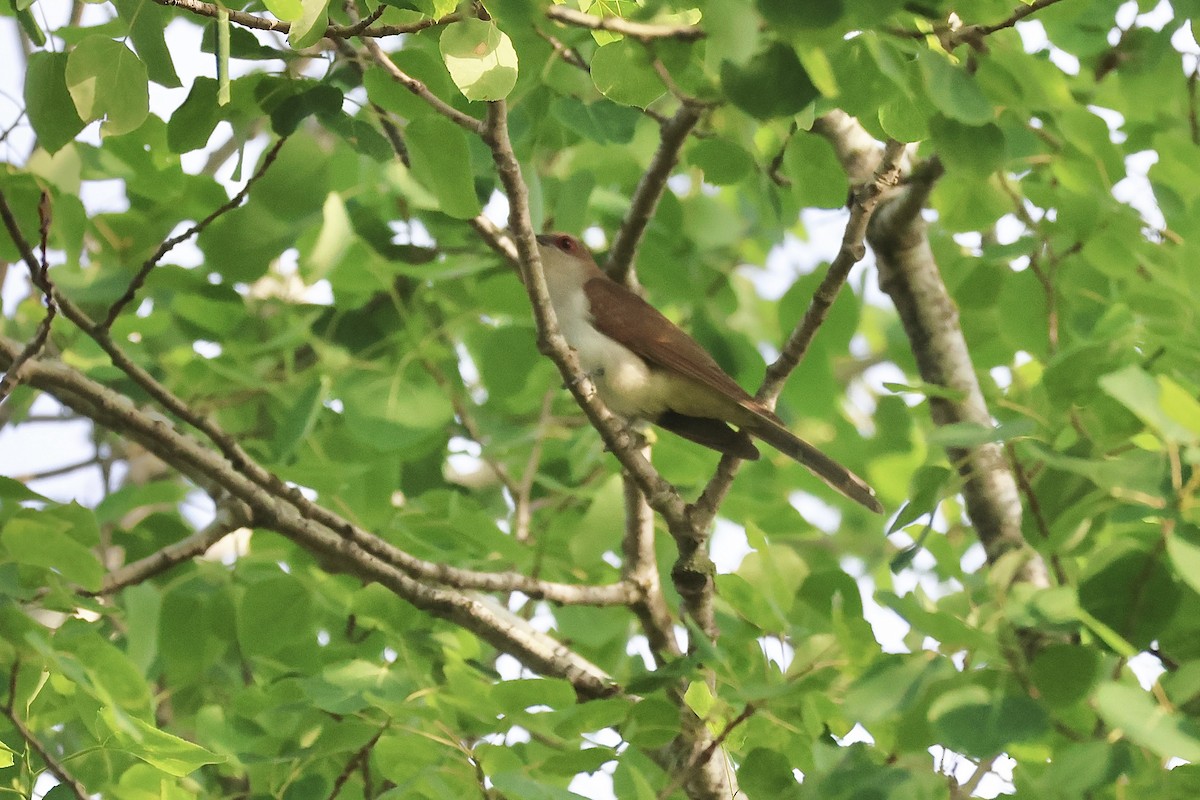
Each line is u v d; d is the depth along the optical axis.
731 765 9.90
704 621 10.04
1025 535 9.22
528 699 8.95
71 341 13.50
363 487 12.73
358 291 14.22
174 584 11.46
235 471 10.77
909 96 8.35
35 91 8.73
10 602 8.95
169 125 9.52
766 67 7.34
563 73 12.02
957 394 9.39
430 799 9.13
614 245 12.34
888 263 12.23
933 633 7.96
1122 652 7.61
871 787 8.02
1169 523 7.71
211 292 12.66
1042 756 8.86
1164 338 9.73
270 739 9.96
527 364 13.88
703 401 12.52
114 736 8.80
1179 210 11.38
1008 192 11.80
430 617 11.60
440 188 8.96
